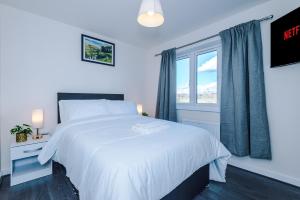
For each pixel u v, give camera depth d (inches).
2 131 81.3
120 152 43.6
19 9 85.6
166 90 127.4
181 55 127.4
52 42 97.0
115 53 130.3
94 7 84.4
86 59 111.2
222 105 94.5
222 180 73.7
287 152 75.5
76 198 61.9
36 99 91.4
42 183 72.6
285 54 69.5
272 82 79.4
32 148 74.5
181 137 59.9
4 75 81.7
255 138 80.7
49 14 91.3
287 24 68.4
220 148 73.0
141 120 93.4
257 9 83.7
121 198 33.8
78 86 108.8
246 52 85.6
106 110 102.3
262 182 75.9
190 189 59.5
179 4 81.4
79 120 83.3
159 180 43.3
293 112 73.8
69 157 58.9
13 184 70.3
